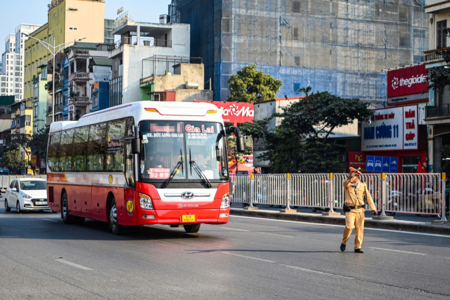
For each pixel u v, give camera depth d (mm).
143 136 15000
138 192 14828
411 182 19609
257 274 9766
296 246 13805
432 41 39531
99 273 9906
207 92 64625
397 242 14891
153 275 9672
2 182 56719
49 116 95500
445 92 37500
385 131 40312
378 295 8055
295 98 50844
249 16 65500
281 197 25031
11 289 8516
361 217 12734
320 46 67562
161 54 71500
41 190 27906
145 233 17234
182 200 14953
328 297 7914
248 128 44375
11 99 137875
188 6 73188
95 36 107500
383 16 69812
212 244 14258
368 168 32406
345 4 68562
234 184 28891
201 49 69812
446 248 13602
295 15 66875
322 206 22641
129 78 70438
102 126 17906
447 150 36438
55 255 12289
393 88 46781
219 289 8453
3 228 19031
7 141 113750
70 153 20938
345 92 68000
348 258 11750
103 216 17484
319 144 39969
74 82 83688
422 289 8500
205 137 15531
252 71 60844
